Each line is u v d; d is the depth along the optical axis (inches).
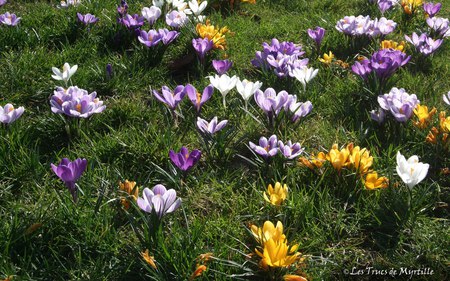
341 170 25.5
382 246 23.2
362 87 33.9
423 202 25.4
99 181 25.8
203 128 27.6
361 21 41.3
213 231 23.4
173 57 38.9
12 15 40.0
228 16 47.3
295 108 29.7
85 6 45.3
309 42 42.3
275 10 49.6
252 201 25.3
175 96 29.2
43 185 25.9
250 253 21.5
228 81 31.2
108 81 34.7
